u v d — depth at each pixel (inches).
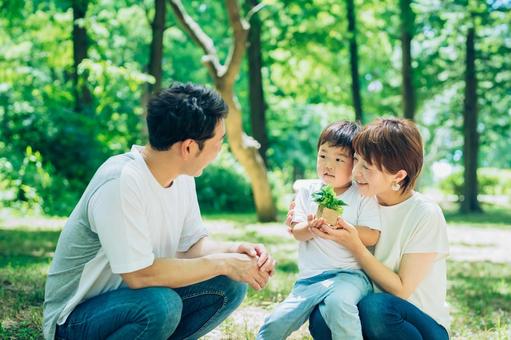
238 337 177.2
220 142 128.2
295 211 154.3
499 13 834.8
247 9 731.4
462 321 214.1
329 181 150.2
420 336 131.3
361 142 136.3
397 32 843.4
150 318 121.0
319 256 144.9
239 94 1088.8
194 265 127.6
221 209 820.0
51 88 651.5
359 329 128.6
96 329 124.3
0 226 475.8
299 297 138.5
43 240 390.0
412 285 134.7
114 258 120.9
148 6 860.0
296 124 1294.3
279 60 832.3
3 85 652.7
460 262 382.6
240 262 132.0
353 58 794.8
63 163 637.3
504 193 1434.5
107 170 125.1
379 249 139.3
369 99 1072.8
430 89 957.8
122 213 121.0
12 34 737.6
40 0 694.5
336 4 781.9
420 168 137.7
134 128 711.7
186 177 143.0
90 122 650.2
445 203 1130.7
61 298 130.3
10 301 207.6
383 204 141.6
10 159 608.4
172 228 135.4
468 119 904.9
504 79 944.9
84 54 685.9
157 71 578.2
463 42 949.2
